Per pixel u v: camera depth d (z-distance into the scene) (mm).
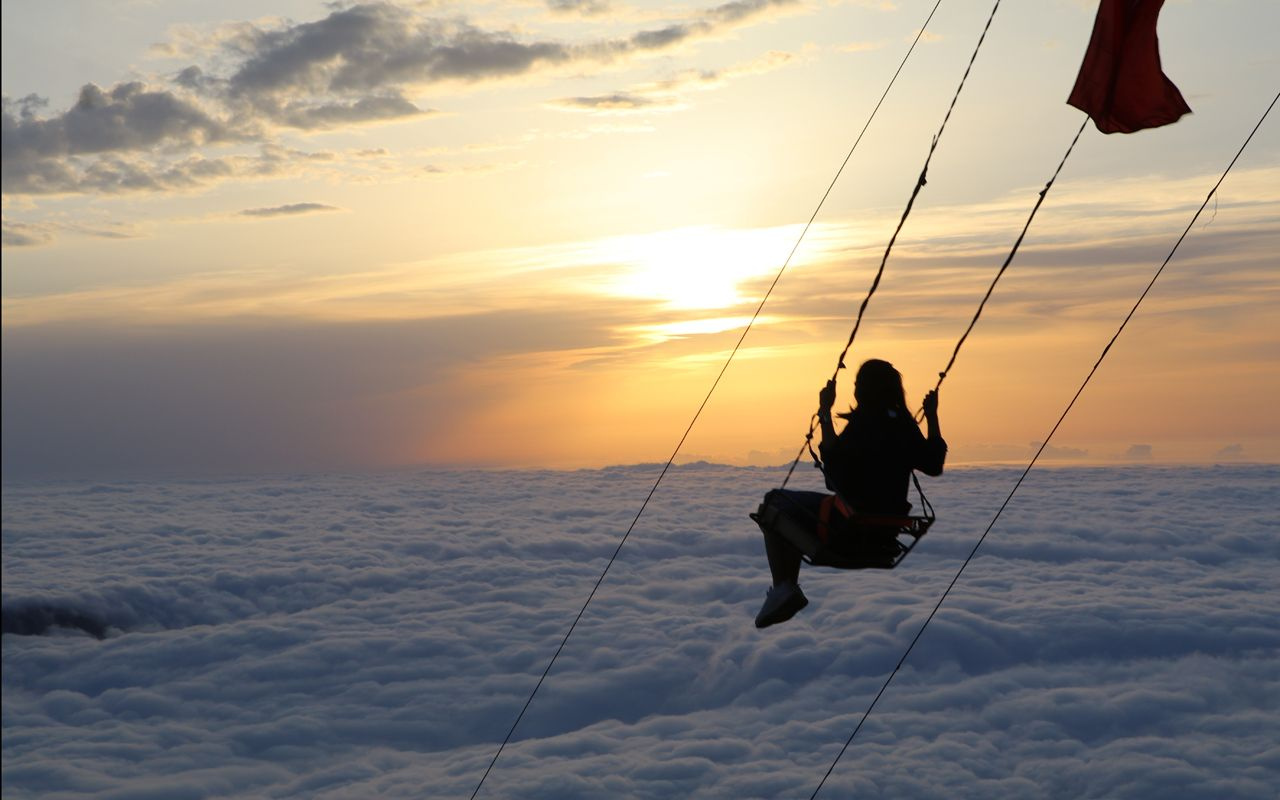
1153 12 8586
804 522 7164
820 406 7043
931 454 6906
